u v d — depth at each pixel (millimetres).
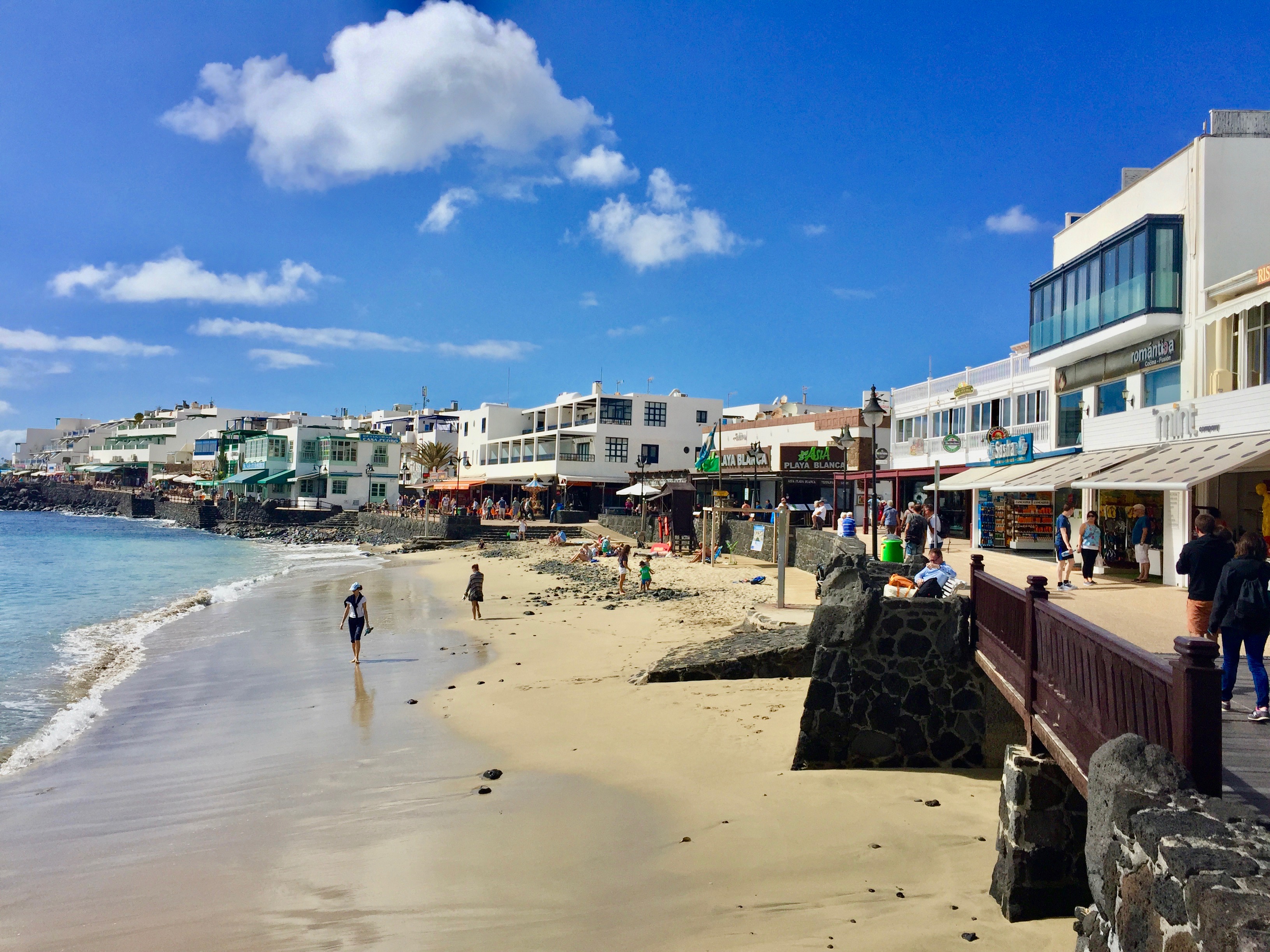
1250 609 7023
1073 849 6836
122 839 9453
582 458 68562
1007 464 29891
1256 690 6984
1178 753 4457
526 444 75062
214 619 26844
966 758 10703
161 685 17453
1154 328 20406
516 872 8062
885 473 42188
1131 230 20828
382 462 86938
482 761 11711
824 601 11250
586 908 7242
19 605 31125
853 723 10805
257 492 92125
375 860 8531
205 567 47781
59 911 7758
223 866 8609
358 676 18000
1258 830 3836
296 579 39438
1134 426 21156
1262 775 5543
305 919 7375
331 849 8906
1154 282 20031
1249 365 17578
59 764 12281
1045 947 6305
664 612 23703
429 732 13328
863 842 8352
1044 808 6941
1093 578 20000
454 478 83938
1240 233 19156
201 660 20125
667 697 14180
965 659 10766
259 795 10734
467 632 23219
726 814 9258
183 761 12328
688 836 8695
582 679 16234
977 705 10734
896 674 10836
